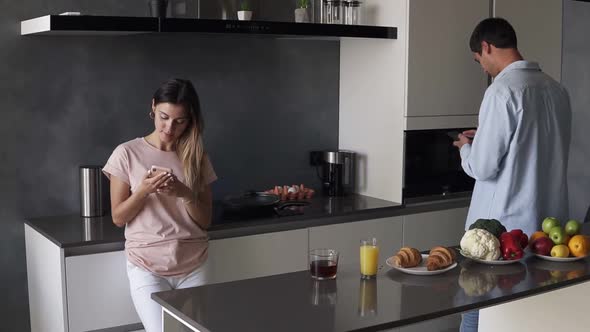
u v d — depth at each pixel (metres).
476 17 4.15
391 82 4.04
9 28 3.45
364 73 4.21
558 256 2.50
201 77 3.94
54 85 3.58
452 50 4.08
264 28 3.51
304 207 3.90
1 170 3.51
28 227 3.52
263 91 4.14
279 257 3.59
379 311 2.02
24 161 3.55
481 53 3.34
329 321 1.93
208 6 3.74
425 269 2.40
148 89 3.80
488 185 3.20
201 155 3.11
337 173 4.22
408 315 1.98
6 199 3.53
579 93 4.69
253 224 3.49
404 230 4.02
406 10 3.90
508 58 3.24
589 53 4.67
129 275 3.04
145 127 3.81
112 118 3.72
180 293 2.19
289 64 4.21
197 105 3.06
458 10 4.07
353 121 4.33
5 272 3.57
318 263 2.32
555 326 2.76
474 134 3.40
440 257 2.40
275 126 4.21
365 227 3.87
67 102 3.61
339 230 3.78
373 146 4.20
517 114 3.04
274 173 4.23
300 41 4.23
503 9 4.26
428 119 4.04
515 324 2.90
